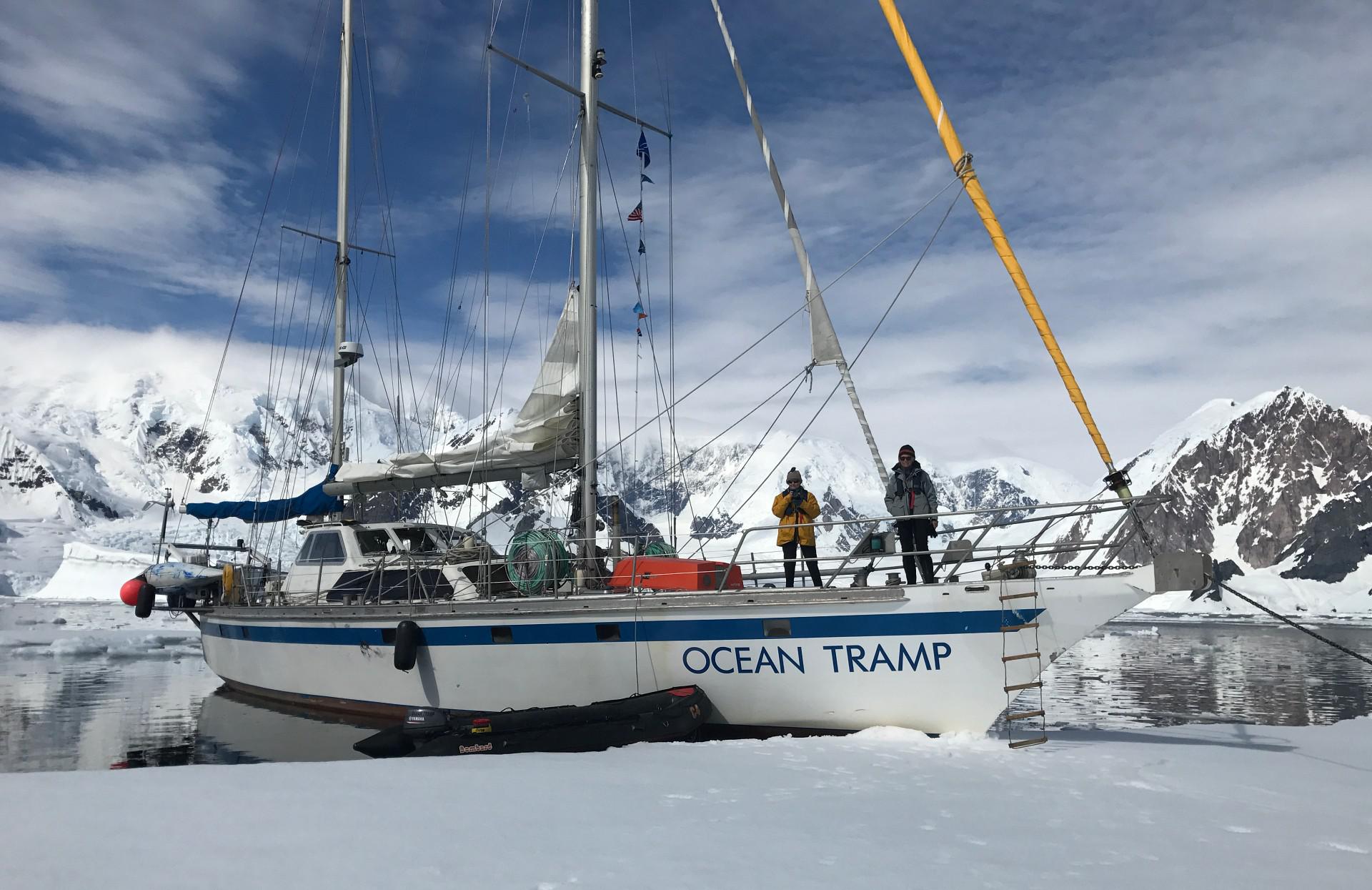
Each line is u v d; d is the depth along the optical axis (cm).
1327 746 830
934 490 929
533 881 373
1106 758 734
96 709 1410
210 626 1577
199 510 1664
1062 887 378
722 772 642
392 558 1269
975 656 834
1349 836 482
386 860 401
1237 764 717
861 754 732
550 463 1195
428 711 900
